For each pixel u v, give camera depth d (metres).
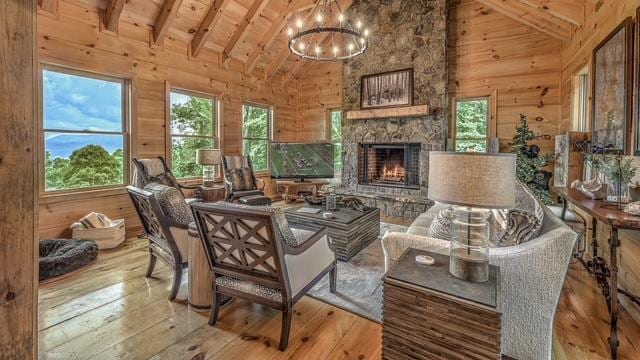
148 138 4.39
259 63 6.20
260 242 1.76
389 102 5.41
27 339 0.75
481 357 1.25
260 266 1.84
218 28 5.03
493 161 1.30
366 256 3.26
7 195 0.71
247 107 6.18
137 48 4.21
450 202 1.36
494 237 1.86
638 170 2.23
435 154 1.46
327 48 6.62
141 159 4.02
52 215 3.49
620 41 2.40
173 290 2.34
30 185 0.74
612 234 1.76
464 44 5.08
